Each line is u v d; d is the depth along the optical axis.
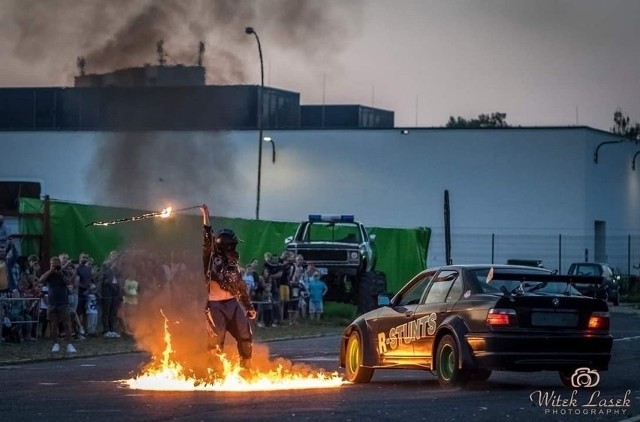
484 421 16.77
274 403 18.80
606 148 95.31
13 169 91.12
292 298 48.72
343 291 51.62
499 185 91.44
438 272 23.12
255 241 52.50
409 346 22.81
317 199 92.94
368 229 60.84
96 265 41.88
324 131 92.94
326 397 19.86
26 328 36.03
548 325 21.30
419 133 92.25
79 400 19.44
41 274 39.59
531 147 91.06
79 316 38.06
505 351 20.94
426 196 92.31
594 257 92.50
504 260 91.44
